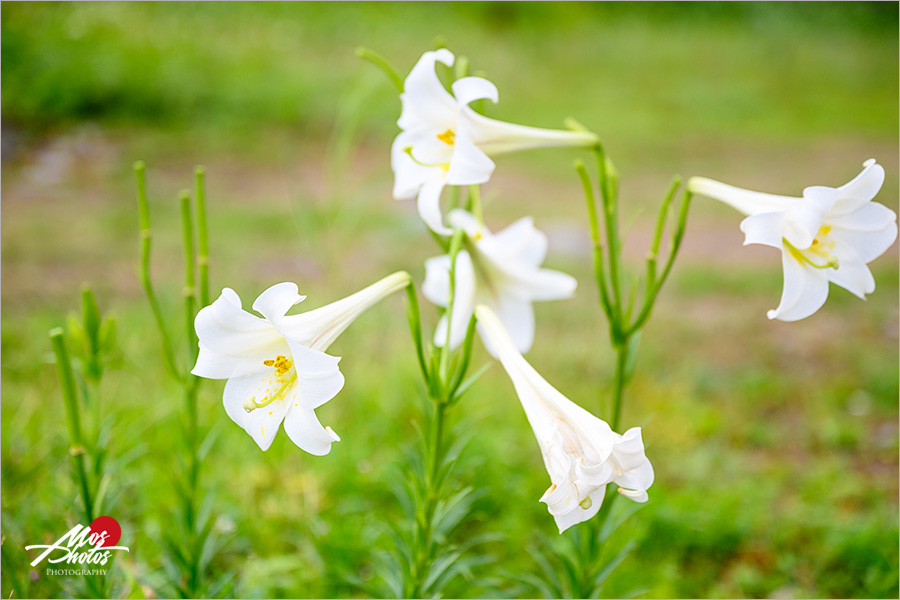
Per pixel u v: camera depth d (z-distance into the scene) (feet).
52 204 10.45
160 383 5.97
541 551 5.35
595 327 8.00
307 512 5.28
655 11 25.48
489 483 5.57
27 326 6.91
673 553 5.40
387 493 5.54
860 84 21.25
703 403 6.85
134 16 16.51
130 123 13.58
